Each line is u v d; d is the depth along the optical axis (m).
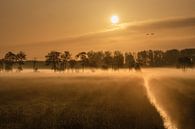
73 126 23.39
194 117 27.81
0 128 22.92
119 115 27.75
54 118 26.34
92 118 26.28
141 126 23.80
